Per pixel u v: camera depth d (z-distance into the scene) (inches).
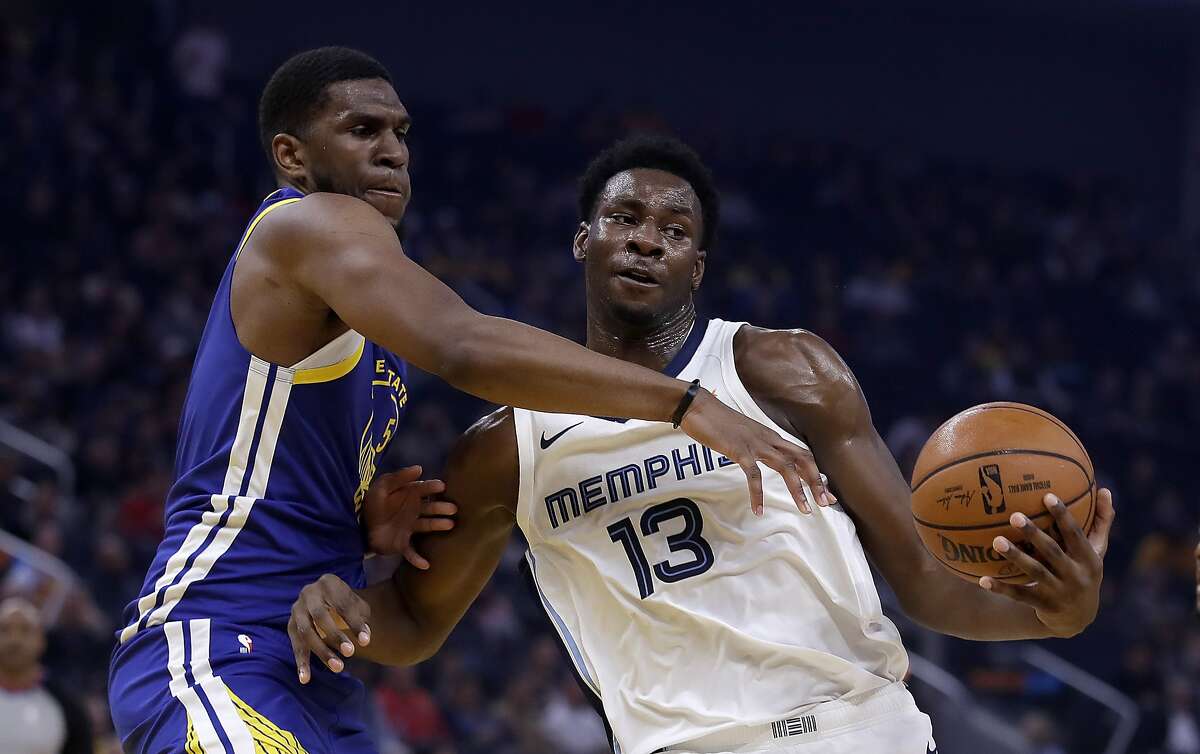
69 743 223.5
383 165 123.6
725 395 129.9
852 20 949.8
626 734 125.4
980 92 971.9
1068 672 385.4
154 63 711.7
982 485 109.6
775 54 938.1
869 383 664.4
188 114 690.2
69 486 414.9
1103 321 799.7
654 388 105.5
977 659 386.6
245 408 116.8
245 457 116.8
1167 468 669.3
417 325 107.7
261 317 116.5
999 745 334.0
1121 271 851.4
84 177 605.9
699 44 924.6
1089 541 111.6
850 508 131.4
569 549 130.3
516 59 887.1
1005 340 727.7
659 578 126.1
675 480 127.1
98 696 320.5
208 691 111.0
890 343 707.4
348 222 113.6
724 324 135.9
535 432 131.3
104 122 645.3
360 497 126.6
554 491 130.3
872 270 772.6
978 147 972.6
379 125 123.4
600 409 106.5
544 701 401.1
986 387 685.3
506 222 722.8
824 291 737.6
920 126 962.1
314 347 117.9
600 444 128.9
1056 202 917.8
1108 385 732.7
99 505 419.5
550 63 894.4
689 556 126.5
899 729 123.6
